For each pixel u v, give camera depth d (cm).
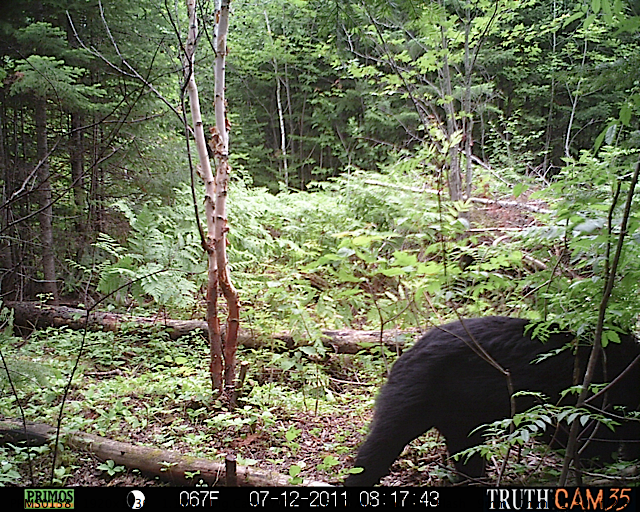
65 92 547
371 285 375
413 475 346
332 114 1095
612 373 301
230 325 417
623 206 280
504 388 307
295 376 448
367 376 463
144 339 537
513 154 826
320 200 735
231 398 411
